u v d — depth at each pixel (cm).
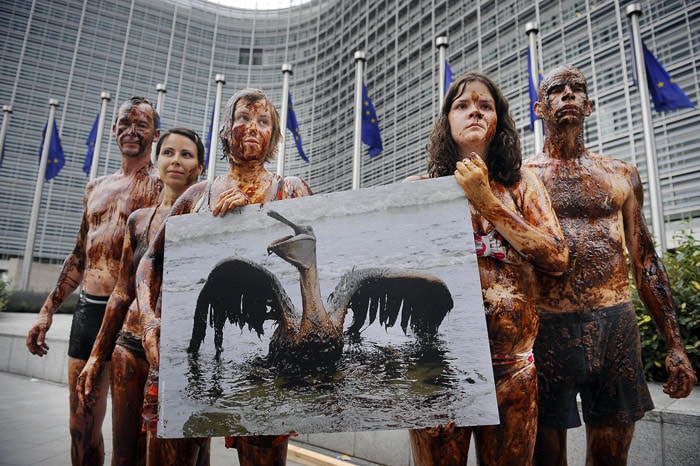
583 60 1140
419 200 179
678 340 229
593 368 216
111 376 252
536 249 175
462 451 179
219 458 418
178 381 178
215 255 189
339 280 179
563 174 237
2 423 505
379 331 172
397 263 176
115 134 324
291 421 170
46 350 333
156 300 210
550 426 218
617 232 230
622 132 1055
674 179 980
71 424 290
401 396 166
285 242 185
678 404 298
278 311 180
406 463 373
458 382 163
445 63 870
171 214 216
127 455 248
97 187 329
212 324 182
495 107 202
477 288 169
